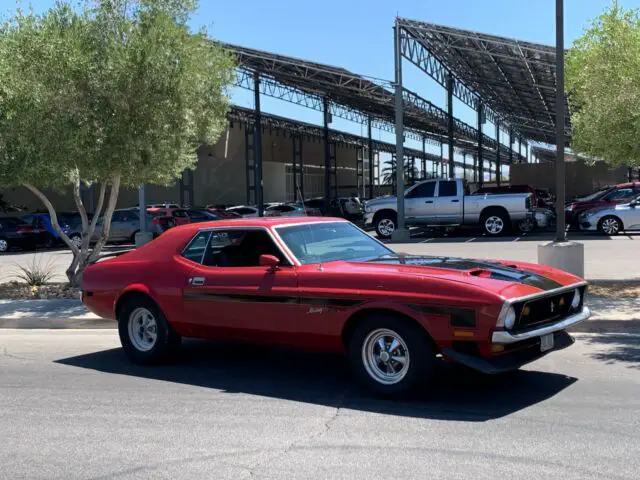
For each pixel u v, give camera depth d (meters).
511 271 5.79
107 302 7.32
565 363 6.77
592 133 10.78
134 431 5.00
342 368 6.82
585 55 10.97
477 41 26.25
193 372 6.83
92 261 12.80
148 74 10.61
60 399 5.95
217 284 6.40
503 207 23.81
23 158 10.95
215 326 6.51
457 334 5.12
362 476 4.03
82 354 7.92
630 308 9.02
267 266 6.17
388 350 5.55
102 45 10.88
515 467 4.10
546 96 38.38
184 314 6.71
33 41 10.71
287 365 7.03
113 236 26.64
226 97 12.63
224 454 4.47
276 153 59.56
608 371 6.41
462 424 4.96
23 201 43.78
